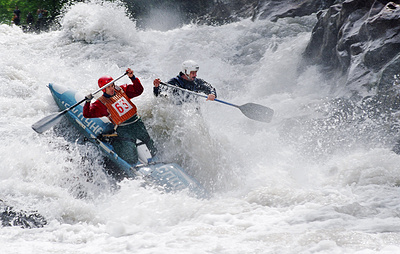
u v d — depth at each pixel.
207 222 9.78
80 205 11.20
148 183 12.39
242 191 12.55
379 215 9.44
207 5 46.25
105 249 8.40
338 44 20.05
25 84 18.97
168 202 11.19
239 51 26.52
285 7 30.05
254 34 27.81
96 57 25.73
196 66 14.83
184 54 26.28
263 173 13.60
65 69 22.05
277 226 9.12
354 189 11.73
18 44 26.98
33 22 51.03
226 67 24.95
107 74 21.80
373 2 19.45
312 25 28.03
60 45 27.30
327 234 8.26
